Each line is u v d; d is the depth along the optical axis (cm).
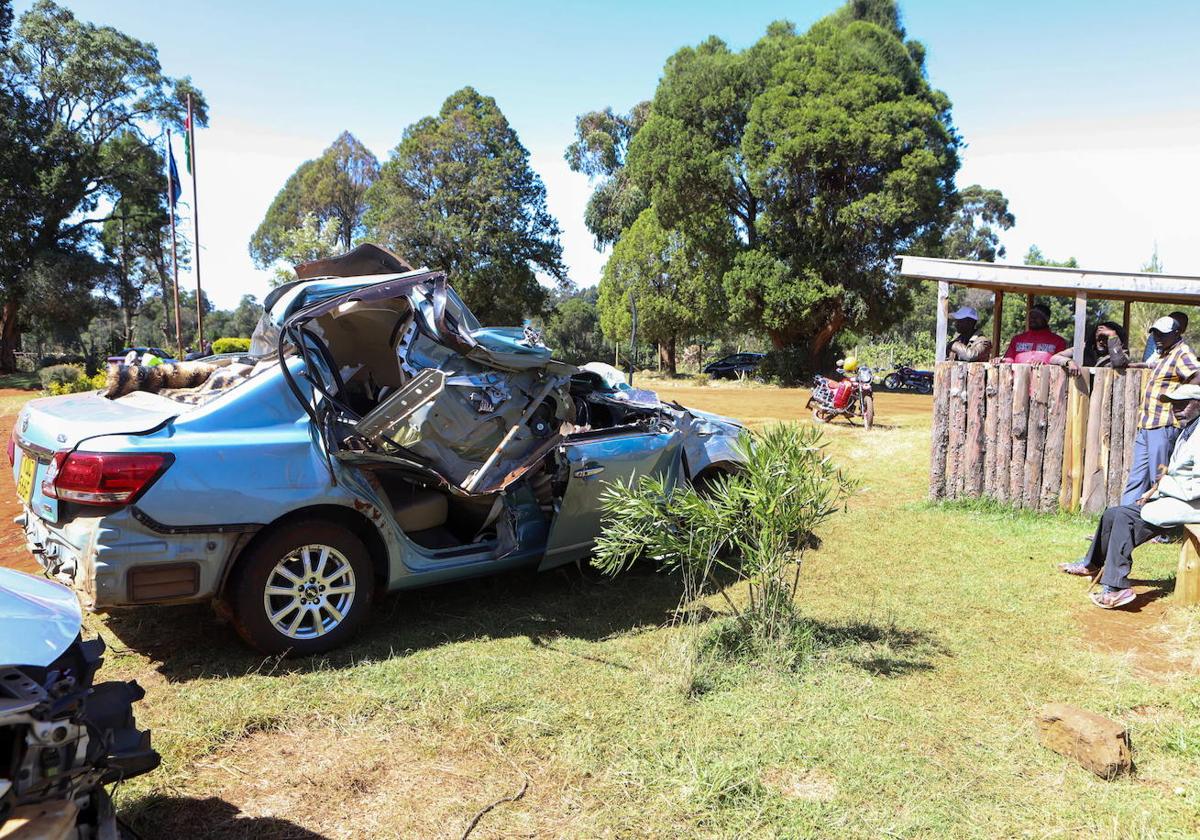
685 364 5188
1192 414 514
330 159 6600
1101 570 545
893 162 3022
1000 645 451
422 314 450
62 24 3722
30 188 3562
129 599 370
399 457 436
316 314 423
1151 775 319
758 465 419
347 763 321
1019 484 774
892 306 3170
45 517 386
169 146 2231
